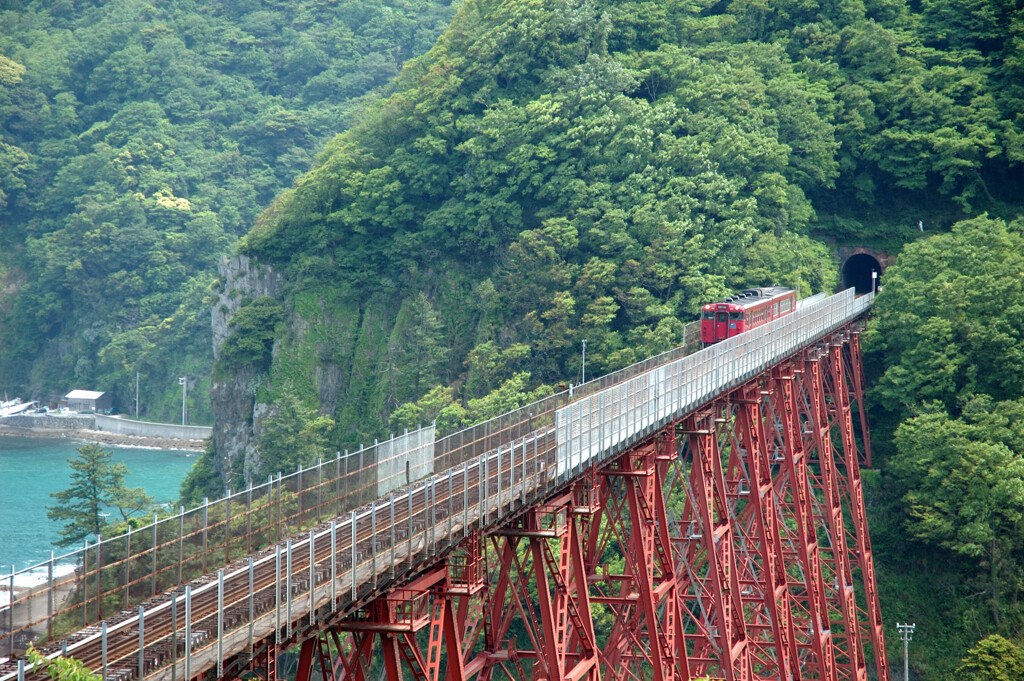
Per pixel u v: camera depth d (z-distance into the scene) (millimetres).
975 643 137125
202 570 44906
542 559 55656
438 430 175625
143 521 157125
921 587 145125
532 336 191500
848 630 119562
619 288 184250
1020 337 156750
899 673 138000
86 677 29922
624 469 70000
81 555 39312
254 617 37156
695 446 81375
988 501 138500
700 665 88625
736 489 99500
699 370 81812
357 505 56562
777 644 89812
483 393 190125
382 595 45188
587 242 194000
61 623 37406
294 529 51344
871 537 152125
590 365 179500
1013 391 155375
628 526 134625
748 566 93875
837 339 145625
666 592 71812
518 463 58406
